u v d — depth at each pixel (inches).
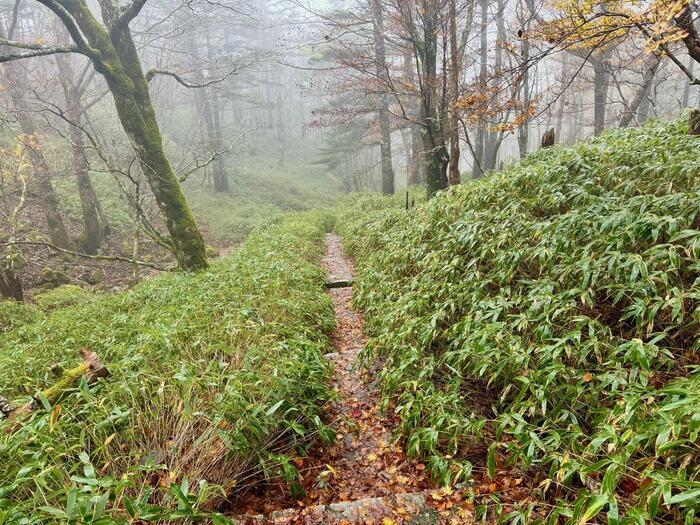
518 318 139.1
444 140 384.8
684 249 122.5
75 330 245.1
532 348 125.7
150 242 704.4
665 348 109.0
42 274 504.4
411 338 171.9
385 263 276.4
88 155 822.5
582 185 186.1
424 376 148.7
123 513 91.1
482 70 541.0
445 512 107.8
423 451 131.4
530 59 220.7
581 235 156.1
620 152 200.1
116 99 346.6
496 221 203.9
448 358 145.4
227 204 1017.5
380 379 178.4
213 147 1065.5
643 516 69.4
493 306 150.7
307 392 157.5
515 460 104.5
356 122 1021.2
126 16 334.0
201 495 93.1
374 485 127.9
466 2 362.9
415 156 852.0
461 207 246.1
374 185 1518.2
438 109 392.2
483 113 289.4
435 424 124.4
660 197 150.8
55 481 98.4
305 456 135.9
